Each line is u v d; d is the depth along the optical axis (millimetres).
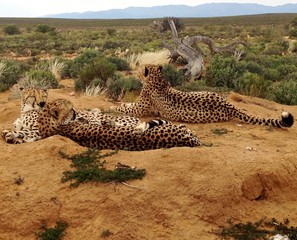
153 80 8070
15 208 4586
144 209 4570
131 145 5664
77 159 5273
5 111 8898
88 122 6332
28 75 13859
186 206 4641
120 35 50000
